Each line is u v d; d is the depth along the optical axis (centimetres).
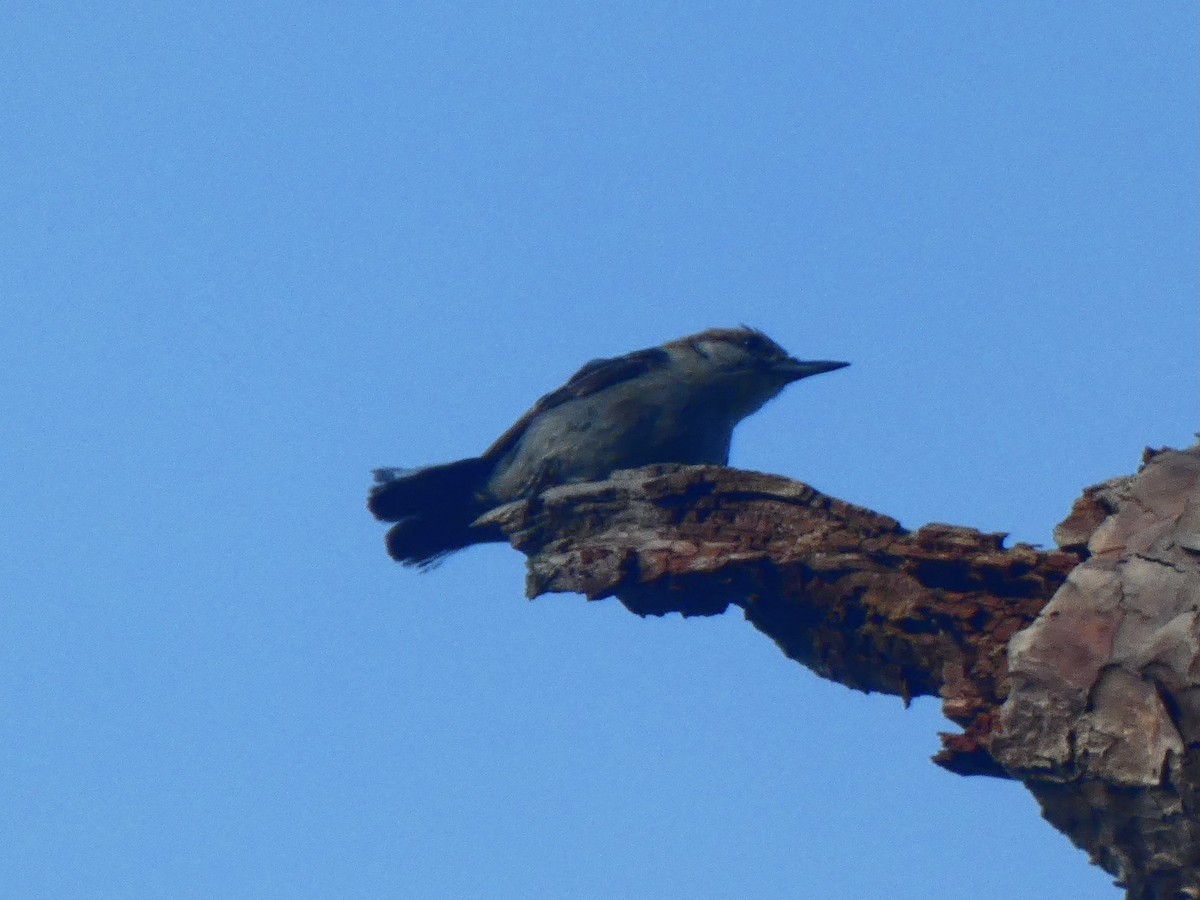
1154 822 952
